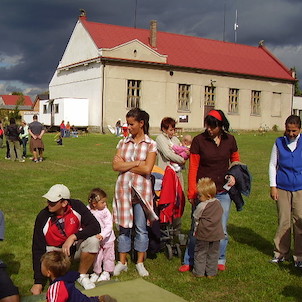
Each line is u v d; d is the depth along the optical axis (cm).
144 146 551
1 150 2292
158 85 4300
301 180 576
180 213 616
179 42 4881
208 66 4650
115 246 678
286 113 5350
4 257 621
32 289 488
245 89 4959
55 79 4931
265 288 523
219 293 507
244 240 725
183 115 4497
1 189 1121
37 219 504
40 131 1764
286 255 613
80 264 526
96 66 4084
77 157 1966
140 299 480
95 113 4128
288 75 5300
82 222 512
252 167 1722
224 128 559
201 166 567
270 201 1050
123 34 4434
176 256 630
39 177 1340
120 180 552
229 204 565
